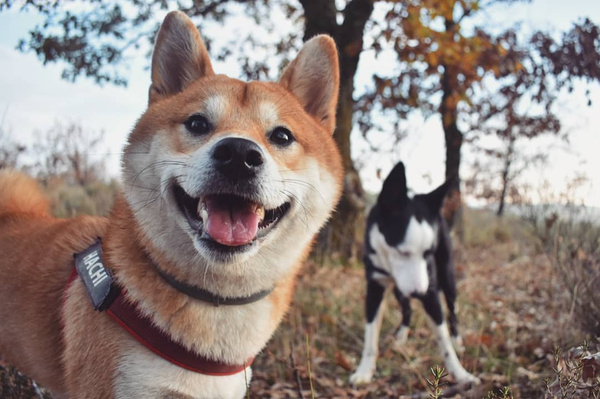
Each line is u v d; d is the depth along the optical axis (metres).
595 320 0.66
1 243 0.51
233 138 0.39
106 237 0.44
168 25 0.49
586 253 0.81
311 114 0.54
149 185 0.41
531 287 1.22
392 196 0.83
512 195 1.05
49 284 0.45
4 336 0.47
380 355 0.86
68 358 0.41
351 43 1.41
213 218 0.39
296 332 0.85
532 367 0.71
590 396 0.41
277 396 0.65
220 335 0.40
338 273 1.25
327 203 0.47
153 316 0.38
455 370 0.73
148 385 0.38
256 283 0.42
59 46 1.19
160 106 0.45
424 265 0.80
